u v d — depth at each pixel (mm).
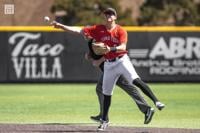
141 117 28172
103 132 22359
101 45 22109
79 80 48875
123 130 22859
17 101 35469
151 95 22516
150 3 76688
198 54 49469
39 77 48688
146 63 49156
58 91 42188
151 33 49031
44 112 29984
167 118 27906
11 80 48438
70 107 32281
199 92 42031
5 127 23391
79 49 48688
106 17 22406
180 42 49312
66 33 48562
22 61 48438
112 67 22516
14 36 48281
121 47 22203
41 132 22188
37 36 48438
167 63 49312
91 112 30062
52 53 48625
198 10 76438
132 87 23141
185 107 32938
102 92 23359
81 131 22562
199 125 25078
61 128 23344
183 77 49562
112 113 29844
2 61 48281
